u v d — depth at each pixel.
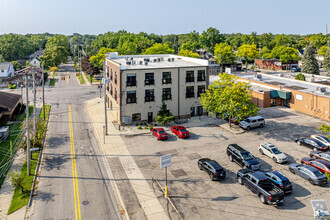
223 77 40.38
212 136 37.91
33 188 24.70
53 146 35.19
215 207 21.47
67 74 110.19
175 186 24.81
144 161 30.30
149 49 94.50
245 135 38.06
